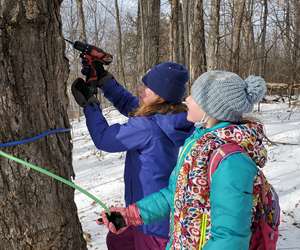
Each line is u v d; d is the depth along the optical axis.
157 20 11.52
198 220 1.82
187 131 2.51
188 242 1.84
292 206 5.22
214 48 12.23
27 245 2.13
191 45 11.41
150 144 2.45
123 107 2.96
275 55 23.88
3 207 2.04
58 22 2.13
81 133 11.70
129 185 2.56
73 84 2.48
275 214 1.84
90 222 5.12
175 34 15.51
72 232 2.30
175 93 2.50
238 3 13.78
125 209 2.18
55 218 2.18
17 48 1.95
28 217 2.10
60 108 2.19
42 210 2.13
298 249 4.12
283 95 15.85
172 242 1.98
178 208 1.88
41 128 2.08
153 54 11.54
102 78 2.83
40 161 2.09
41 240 2.15
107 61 2.66
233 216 1.65
